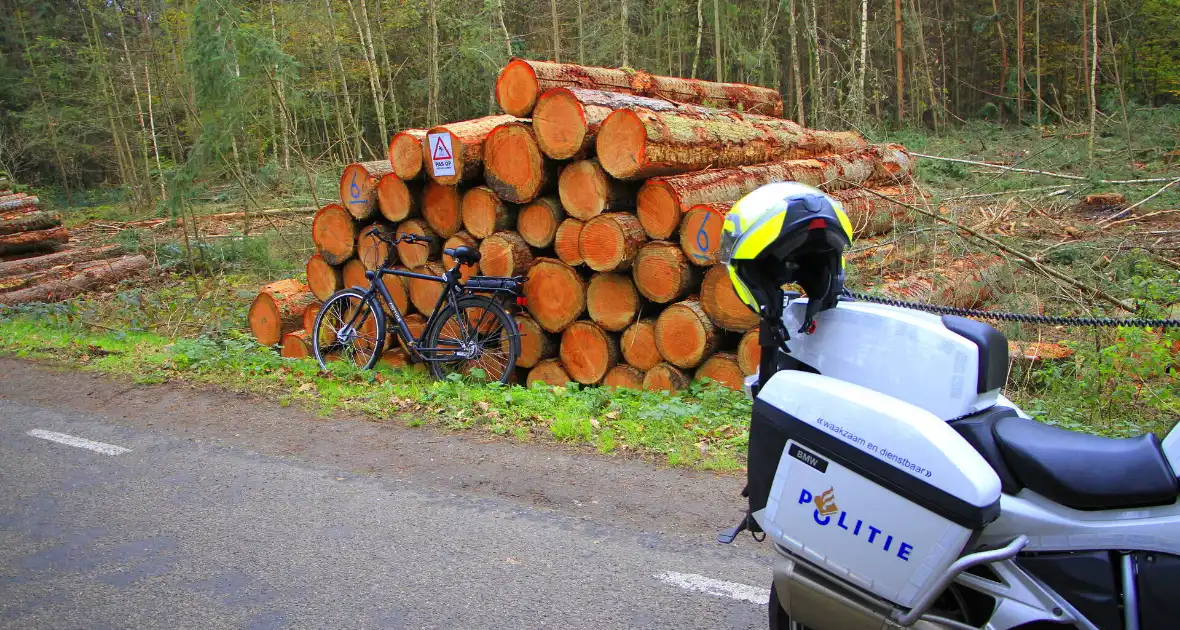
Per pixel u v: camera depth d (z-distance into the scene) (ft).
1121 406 17.94
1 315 35.14
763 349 8.88
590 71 24.34
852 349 8.21
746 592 11.17
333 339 25.77
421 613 10.69
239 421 18.85
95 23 78.43
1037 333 23.79
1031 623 7.05
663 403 19.06
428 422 18.54
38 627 10.42
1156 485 6.61
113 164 92.53
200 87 39.04
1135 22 90.84
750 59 72.64
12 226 43.78
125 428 18.49
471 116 87.35
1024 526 7.00
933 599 7.02
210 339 30.09
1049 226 35.04
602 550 12.42
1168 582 6.55
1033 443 7.15
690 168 21.65
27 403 20.57
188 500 14.44
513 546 12.56
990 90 114.11
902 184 33.45
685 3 80.18
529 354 23.30
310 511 13.92
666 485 14.92
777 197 8.05
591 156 21.13
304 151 85.56
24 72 90.89
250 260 44.19
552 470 15.67
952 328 7.79
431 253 24.68
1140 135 58.23
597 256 20.88
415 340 23.58
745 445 16.69
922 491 6.93
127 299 37.45
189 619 10.61
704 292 19.97
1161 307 19.97
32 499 14.57
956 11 109.40
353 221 26.07
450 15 79.00
